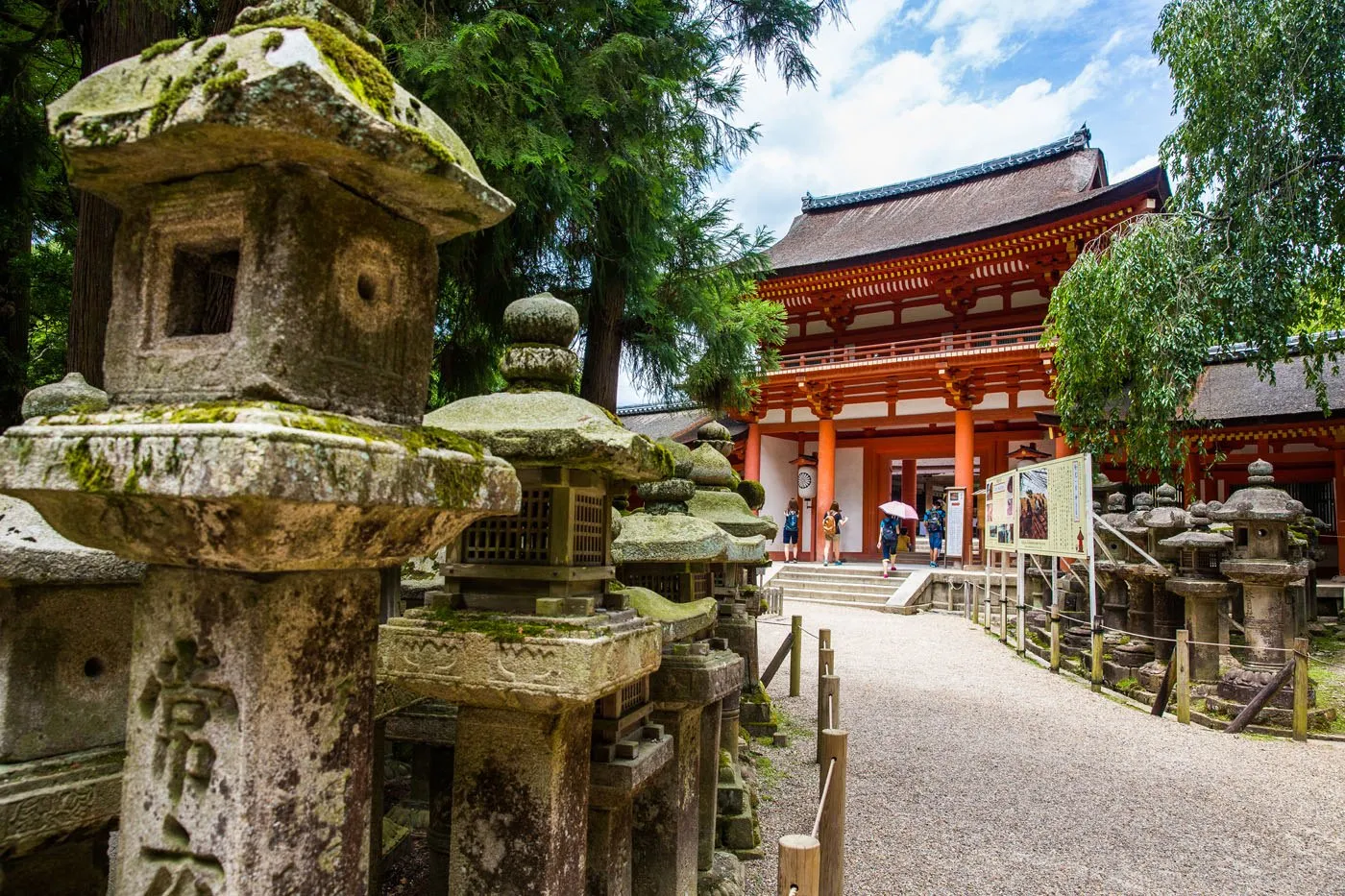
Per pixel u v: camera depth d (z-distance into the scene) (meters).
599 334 8.34
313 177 1.87
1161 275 10.65
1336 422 20.20
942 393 26.95
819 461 28.50
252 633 1.79
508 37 5.89
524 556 3.06
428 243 2.26
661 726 3.77
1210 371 23.62
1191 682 10.58
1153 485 23.16
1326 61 9.43
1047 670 12.95
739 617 8.54
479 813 2.89
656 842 3.90
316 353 1.87
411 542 2.03
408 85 5.70
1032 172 31.64
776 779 7.19
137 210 2.01
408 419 2.17
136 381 1.95
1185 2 10.40
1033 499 13.97
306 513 1.65
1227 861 5.70
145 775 1.90
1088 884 5.28
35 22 7.38
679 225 8.34
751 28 7.77
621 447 2.87
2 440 1.82
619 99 6.62
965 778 7.43
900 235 29.89
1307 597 15.51
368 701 2.12
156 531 1.74
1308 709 9.19
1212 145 10.43
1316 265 10.12
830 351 27.88
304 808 1.91
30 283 9.84
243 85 1.63
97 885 2.92
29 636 2.55
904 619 19.94
